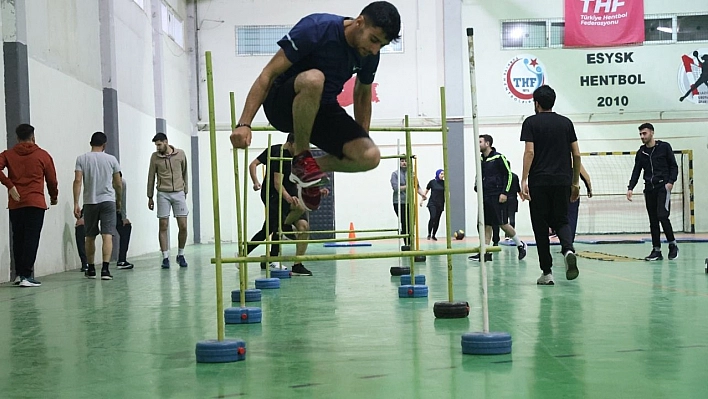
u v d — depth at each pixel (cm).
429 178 1859
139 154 1388
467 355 318
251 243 528
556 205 612
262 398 249
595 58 1852
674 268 771
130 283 742
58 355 346
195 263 1049
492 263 905
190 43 1866
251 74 1873
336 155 325
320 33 303
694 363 292
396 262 978
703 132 1836
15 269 762
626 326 390
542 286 610
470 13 1862
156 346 363
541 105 616
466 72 1859
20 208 734
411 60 1869
